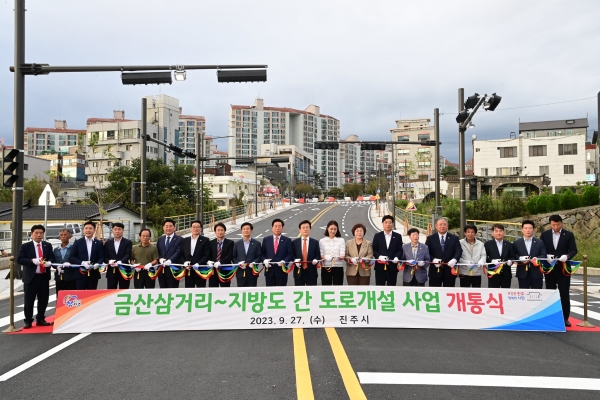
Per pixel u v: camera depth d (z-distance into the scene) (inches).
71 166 3100.4
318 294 310.5
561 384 208.1
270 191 3376.0
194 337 289.1
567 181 1995.6
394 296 310.5
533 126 2632.9
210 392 198.8
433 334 294.0
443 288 310.8
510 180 1829.5
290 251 346.9
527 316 306.5
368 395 193.9
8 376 221.6
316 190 4867.1
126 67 512.4
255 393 197.0
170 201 1774.1
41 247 319.6
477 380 212.4
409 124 4547.2
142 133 831.7
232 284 519.5
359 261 338.0
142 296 308.5
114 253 345.4
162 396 195.0
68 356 252.7
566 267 315.0
